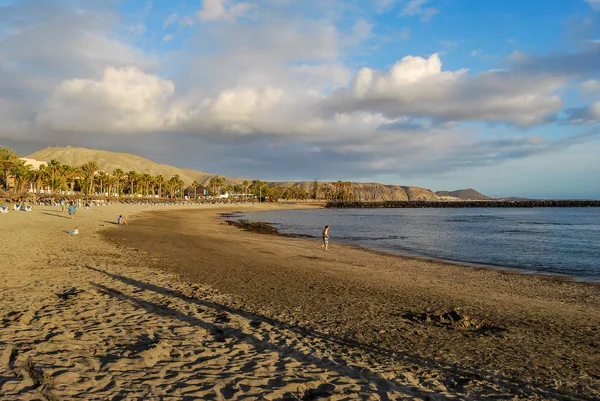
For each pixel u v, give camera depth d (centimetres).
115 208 7950
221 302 1056
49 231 2728
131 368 566
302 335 813
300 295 1220
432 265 2206
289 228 5319
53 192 10456
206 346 691
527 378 664
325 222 6925
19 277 1165
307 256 2325
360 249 2928
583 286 1686
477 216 10000
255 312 979
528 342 864
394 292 1355
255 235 3825
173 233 3394
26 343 628
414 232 4809
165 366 586
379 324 938
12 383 484
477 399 571
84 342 658
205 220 6156
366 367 657
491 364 720
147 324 791
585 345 863
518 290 1554
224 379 554
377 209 17275
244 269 1684
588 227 5791
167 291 1134
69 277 1218
